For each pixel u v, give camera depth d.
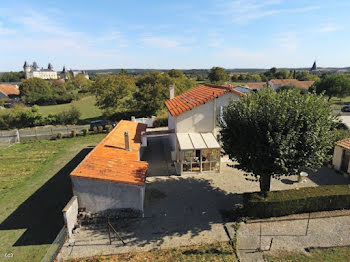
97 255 12.33
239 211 15.64
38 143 34.28
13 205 17.89
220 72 129.50
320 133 13.80
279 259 11.76
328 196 15.08
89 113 62.72
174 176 21.34
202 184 19.80
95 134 38.41
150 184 19.89
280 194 15.28
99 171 15.59
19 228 15.19
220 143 24.19
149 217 15.45
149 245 12.98
